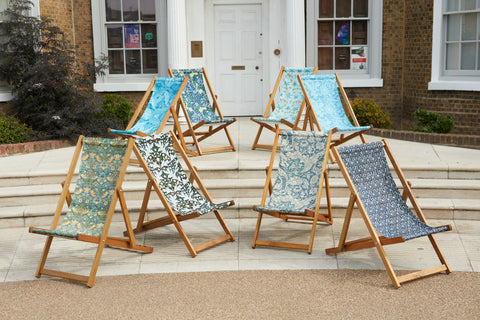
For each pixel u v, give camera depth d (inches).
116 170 206.5
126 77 422.3
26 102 364.2
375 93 423.2
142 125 290.4
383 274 195.6
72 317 169.6
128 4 416.5
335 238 228.8
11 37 371.9
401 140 345.1
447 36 396.5
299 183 227.9
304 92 281.9
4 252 223.0
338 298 177.9
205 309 172.6
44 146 332.8
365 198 206.1
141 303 177.6
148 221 246.8
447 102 394.3
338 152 203.3
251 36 421.1
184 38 405.1
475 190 254.4
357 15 419.5
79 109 357.4
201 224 247.8
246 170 275.4
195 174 229.3
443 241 223.6
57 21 398.6
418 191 257.9
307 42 420.8
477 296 177.6
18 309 175.8
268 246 222.2
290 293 182.1
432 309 169.8
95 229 200.7
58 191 261.1
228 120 307.3
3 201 259.1
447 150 310.2
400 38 417.4
